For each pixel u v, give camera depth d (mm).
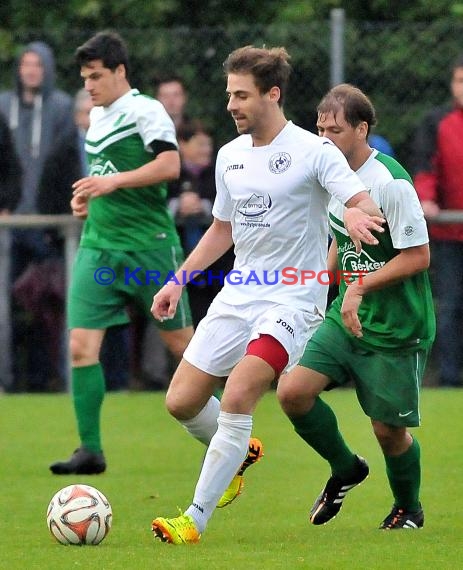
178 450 31203
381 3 45625
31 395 39375
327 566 18688
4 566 18953
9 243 38688
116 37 28734
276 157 21266
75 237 38688
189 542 20531
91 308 28625
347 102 21750
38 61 38281
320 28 39969
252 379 20641
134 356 39812
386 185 21516
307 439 22625
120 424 34812
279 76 21250
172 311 22562
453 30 40094
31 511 23984
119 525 22594
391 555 19578
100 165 28969
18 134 38688
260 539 21359
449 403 36906
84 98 38500
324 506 22797
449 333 38969
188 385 21922
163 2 45469
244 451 20719
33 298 38969
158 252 29031
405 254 21516
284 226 21266
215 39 40344
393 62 40062
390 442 22359
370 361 22172
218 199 22234
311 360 22344
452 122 38000
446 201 38312
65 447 31516
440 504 24562
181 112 38250
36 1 46156
